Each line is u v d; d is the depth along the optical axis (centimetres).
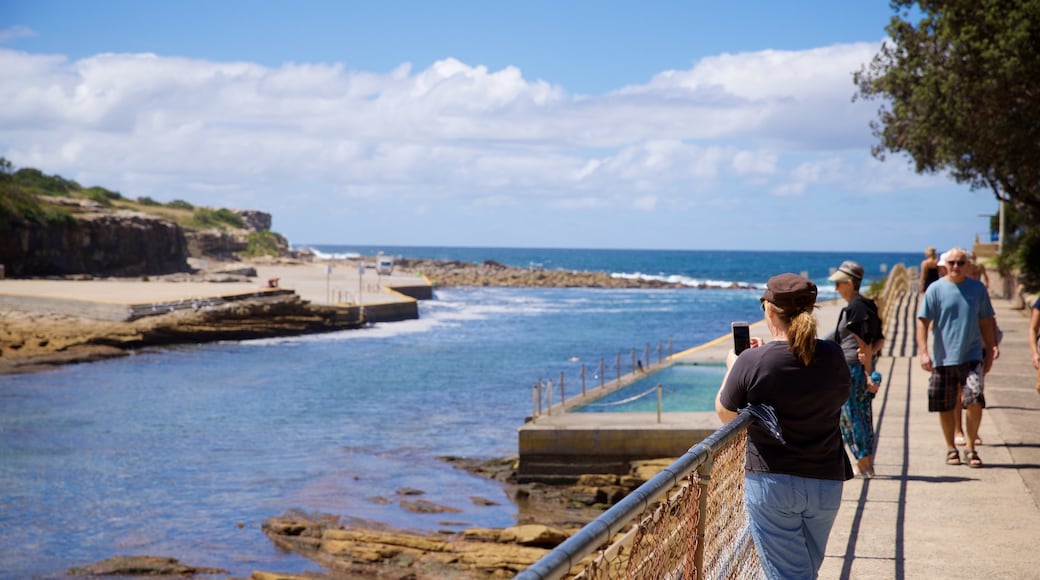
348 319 6281
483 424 2862
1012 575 611
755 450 418
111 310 5288
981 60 2823
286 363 4456
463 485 2075
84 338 4834
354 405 3231
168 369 4231
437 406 3209
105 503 1953
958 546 676
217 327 5412
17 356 4456
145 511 1888
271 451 2467
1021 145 2914
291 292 6719
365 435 2683
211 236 13800
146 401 3316
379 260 11762
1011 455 982
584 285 14388
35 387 3656
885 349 2138
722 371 2869
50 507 1923
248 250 15438
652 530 285
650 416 2044
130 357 4678
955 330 930
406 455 2403
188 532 1745
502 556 1486
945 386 937
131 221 10319
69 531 1758
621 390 2509
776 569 423
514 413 3066
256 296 6200
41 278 8881
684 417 2017
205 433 2720
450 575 1462
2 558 1586
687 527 329
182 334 5241
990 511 771
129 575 1502
